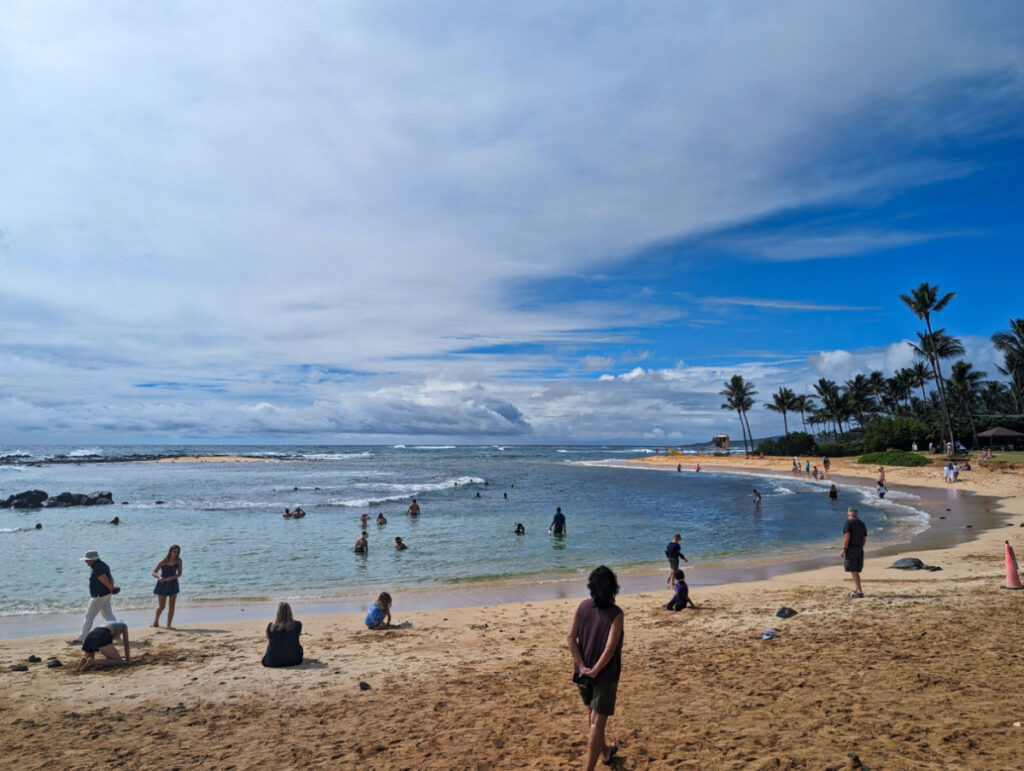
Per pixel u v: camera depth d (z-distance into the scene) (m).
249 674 8.70
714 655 8.70
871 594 12.66
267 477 66.75
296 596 15.36
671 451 147.50
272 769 5.46
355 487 52.88
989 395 87.50
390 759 5.60
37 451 172.38
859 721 5.79
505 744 5.81
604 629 4.64
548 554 21.75
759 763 5.01
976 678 6.80
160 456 120.19
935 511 31.67
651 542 24.31
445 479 63.44
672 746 5.50
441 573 18.41
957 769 4.68
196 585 16.77
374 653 9.87
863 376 96.69
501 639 10.69
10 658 9.66
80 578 17.44
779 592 13.84
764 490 48.97
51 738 6.29
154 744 6.10
